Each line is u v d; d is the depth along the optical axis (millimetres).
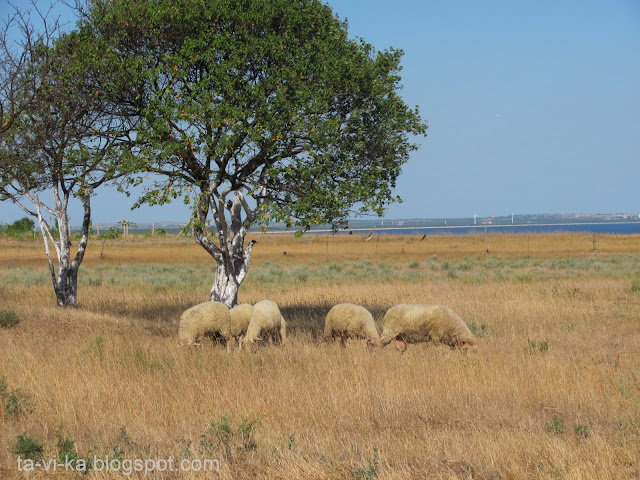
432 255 97562
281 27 31578
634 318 34250
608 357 22750
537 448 13578
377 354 23156
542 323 32406
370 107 32562
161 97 30391
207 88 30062
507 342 26312
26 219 138375
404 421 16000
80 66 29641
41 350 22719
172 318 35438
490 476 12352
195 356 21859
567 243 123438
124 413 16156
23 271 67750
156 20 30016
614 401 17125
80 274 65250
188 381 18766
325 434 14727
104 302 42812
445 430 14844
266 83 29578
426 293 46406
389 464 12938
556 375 19500
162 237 150875
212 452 13508
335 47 31500
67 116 32969
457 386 18422
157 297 46125
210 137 29125
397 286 51781
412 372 20047
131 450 13641
